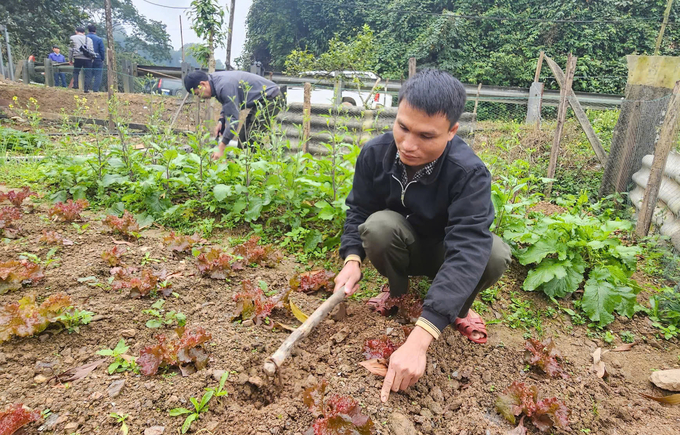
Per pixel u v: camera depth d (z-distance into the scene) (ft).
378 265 8.36
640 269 12.80
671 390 8.00
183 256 10.94
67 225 12.18
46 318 7.28
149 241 11.73
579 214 13.69
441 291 6.40
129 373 6.79
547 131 28.02
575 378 8.04
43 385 6.46
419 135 6.16
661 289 11.37
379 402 6.62
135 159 15.49
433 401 7.02
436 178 7.20
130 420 5.96
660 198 15.84
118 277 9.10
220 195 12.59
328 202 12.98
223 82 18.04
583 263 10.89
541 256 10.78
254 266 10.78
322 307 7.30
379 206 8.65
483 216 6.79
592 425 7.07
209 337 7.15
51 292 8.70
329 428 5.81
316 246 11.96
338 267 11.18
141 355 6.81
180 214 13.39
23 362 6.86
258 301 8.41
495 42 59.67
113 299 8.67
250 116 18.56
